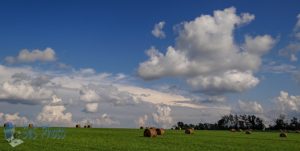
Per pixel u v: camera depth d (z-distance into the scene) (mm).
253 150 43719
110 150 37906
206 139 63875
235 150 43125
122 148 40594
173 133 87438
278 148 47375
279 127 189500
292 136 89250
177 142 53094
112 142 49188
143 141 53125
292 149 46250
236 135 87125
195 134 85625
